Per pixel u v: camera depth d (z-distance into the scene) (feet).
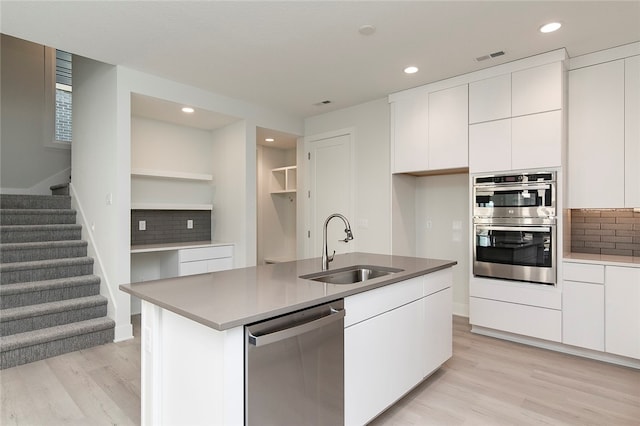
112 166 11.75
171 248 13.51
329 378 5.87
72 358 10.10
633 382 8.82
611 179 10.41
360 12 8.41
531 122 10.89
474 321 12.07
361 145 15.49
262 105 15.62
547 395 8.19
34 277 11.62
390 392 7.25
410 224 15.55
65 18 8.63
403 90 13.78
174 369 5.57
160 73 12.08
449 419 7.25
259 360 4.83
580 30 9.27
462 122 12.32
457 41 9.85
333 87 13.50
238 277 7.32
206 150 16.97
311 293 5.92
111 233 11.84
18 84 16.69
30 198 14.12
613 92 10.37
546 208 10.64
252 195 15.47
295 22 8.84
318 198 17.21
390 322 7.27
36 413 7.41
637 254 10.91
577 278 10.19
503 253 11.44
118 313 11.49
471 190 12.14
